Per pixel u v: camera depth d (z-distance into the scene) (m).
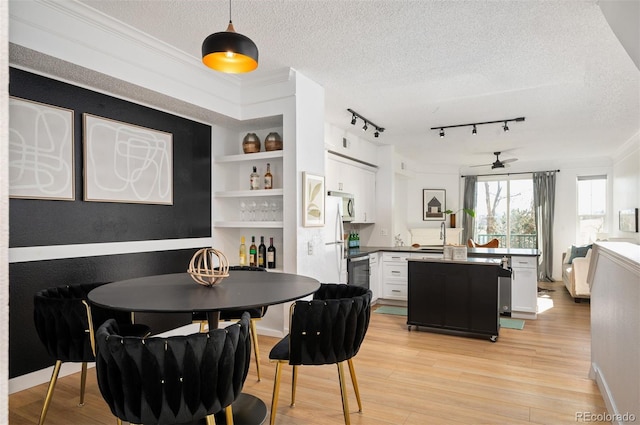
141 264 3.58
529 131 6.08
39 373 2.85
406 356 3.59
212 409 1.60
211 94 3.88
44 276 2.87
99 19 2.82
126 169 3.44
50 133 2.90
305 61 3.63
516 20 2.85
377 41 3.21
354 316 2.16
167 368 1.51
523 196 9.20
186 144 4.09
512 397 2.71
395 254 5.95
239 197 4.62
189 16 2.84
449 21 2.89
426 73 3.86
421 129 5.96
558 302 6.19
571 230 8.64
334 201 4.72
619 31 2.46
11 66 2.69
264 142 4.59
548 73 3.81
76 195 3.07
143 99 3.51
